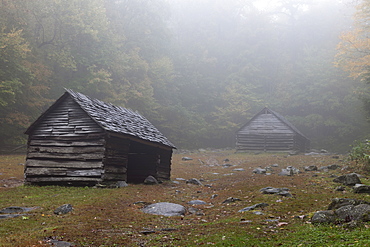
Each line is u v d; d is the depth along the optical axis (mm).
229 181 15805
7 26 28406
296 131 37906
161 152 16688
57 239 5633
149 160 16297
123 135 13570
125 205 9180
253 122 39469
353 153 18266
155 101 50719
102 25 36781
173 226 6918
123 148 14008
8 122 28172
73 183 12789
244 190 11961
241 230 6035
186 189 13414
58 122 13586
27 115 30375
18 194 10758
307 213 7449
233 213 8062
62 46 34906
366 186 10211
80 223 6887
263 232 5812
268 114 39031
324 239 4938
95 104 14594
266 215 7402
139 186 13570
